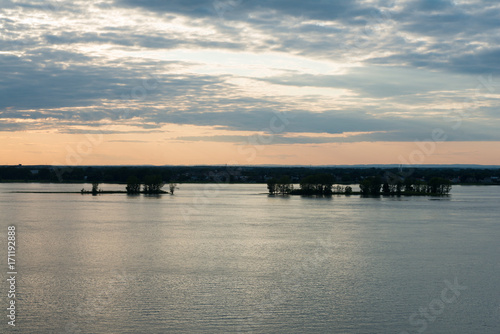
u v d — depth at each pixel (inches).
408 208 6786.4
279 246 3565.5
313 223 4992.6
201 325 1931.6
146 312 2062.0
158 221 5147.6
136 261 2999.5
